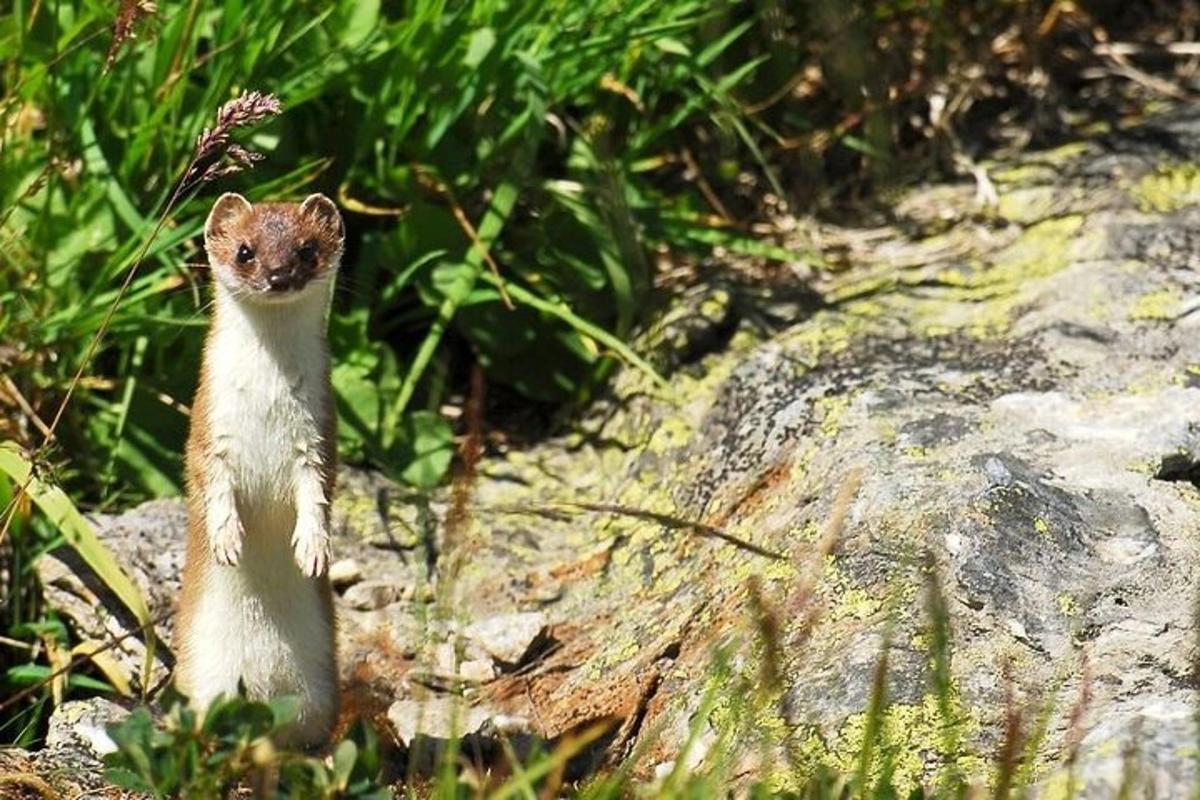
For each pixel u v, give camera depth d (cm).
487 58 1113
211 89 1078
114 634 990
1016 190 1245
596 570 1044
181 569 1019
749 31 1243
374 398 1121
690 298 1178
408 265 1141
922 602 858
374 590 1031
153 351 1110
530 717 915
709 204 1246
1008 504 907
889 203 1252
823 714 813
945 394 1035
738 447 1053
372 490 1098
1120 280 1125
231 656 884
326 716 896
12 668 1007
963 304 1139
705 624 928
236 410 866
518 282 1169
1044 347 1075
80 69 1098
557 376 1177
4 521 915
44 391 1074
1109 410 1000
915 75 1308
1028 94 1324
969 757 779
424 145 1139
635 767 831
